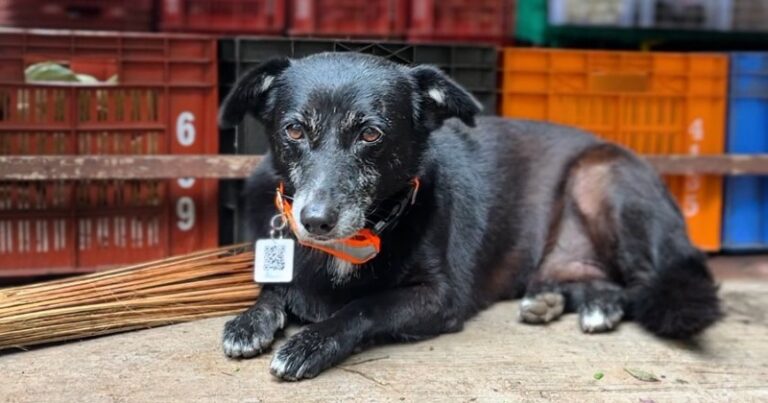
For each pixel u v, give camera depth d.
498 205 1.31
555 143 1.39
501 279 1.33
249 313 1.17
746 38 1.61
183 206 1.40
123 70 1.35
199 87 1.38
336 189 1.07
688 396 1.08
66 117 1.33
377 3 1.54
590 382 1.10
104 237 1.37
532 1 1.56
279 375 1.07
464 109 1.15
